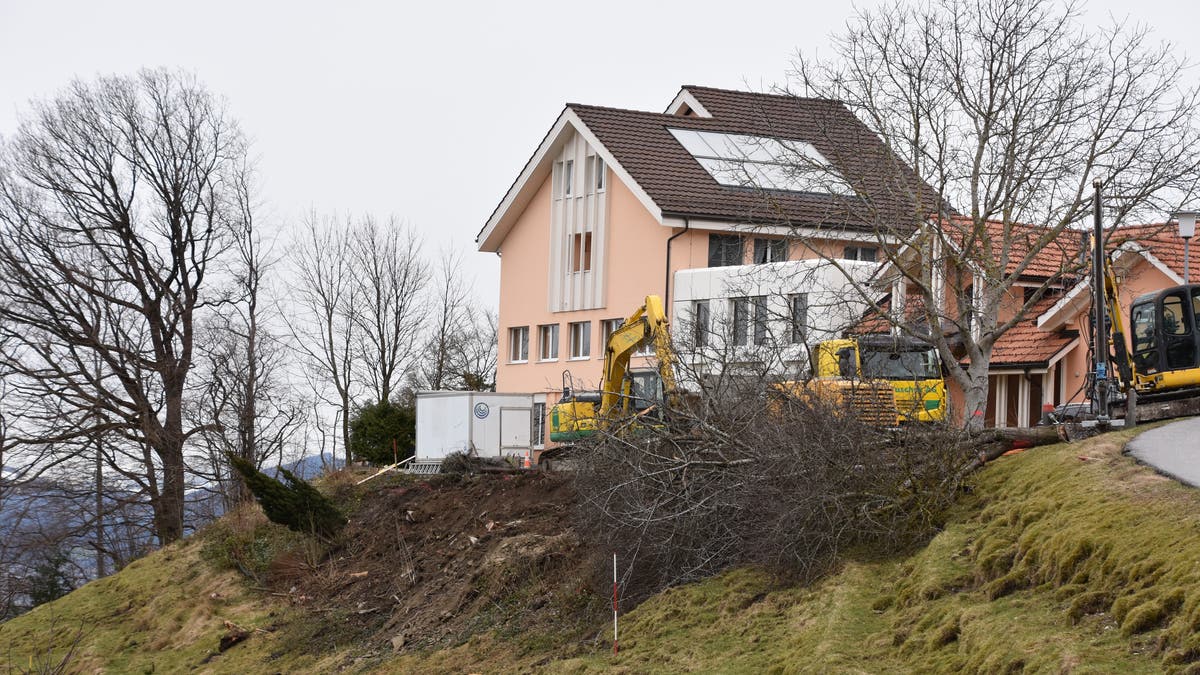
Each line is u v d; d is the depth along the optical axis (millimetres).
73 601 56344
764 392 30562
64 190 67000
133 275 69000
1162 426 29172
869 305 37719
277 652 40562
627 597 31438
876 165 38719
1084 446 26766
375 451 67750
